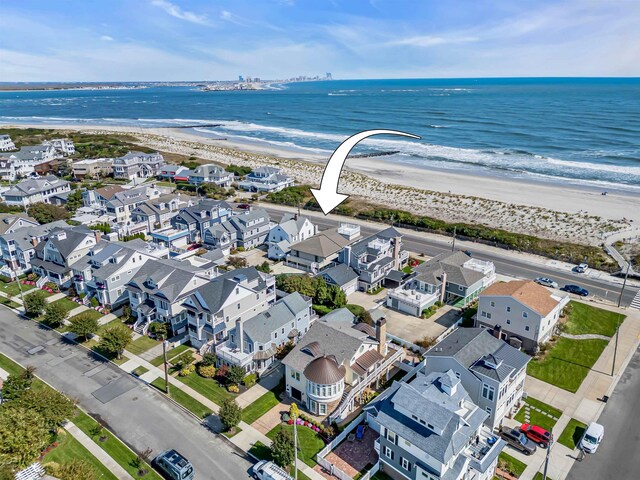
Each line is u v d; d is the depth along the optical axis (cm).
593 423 4594
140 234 10138
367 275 7800
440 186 14638
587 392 5278
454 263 7631
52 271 7906
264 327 5762
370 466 4288
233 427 4744
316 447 4506
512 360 4809
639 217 11094
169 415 4956
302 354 5175
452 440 3778
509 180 15175
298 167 17450
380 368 5359
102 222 10738
